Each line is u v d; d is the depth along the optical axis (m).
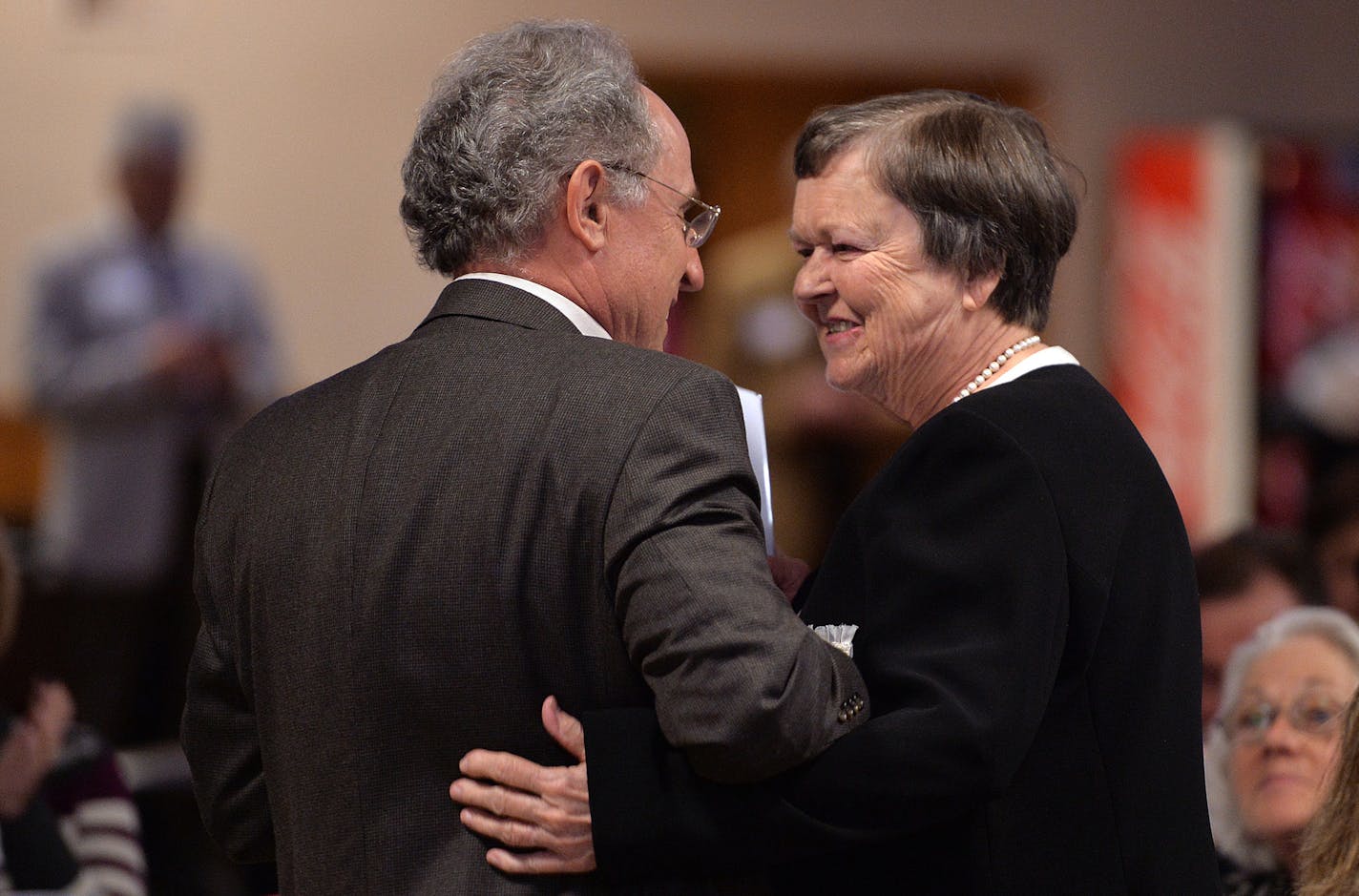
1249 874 7.57
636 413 4.83
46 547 18.02
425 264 5.62
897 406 6.04
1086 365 20.22
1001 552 5.07
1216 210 19.89
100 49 18.75
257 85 19.08
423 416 5.05
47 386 18.39
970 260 5.71
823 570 5.61
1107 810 5.30
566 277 5.34
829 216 5.80
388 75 19.34
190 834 9.94
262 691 5.29
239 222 19.08
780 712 4.54
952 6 20.22
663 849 4.82
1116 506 5.39
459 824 4.93
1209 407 19.77
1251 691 7.64
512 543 4.82
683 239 5.62
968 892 5.22
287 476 5.25
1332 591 11.41
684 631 4.55
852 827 4.84
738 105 20.36
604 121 5.31
